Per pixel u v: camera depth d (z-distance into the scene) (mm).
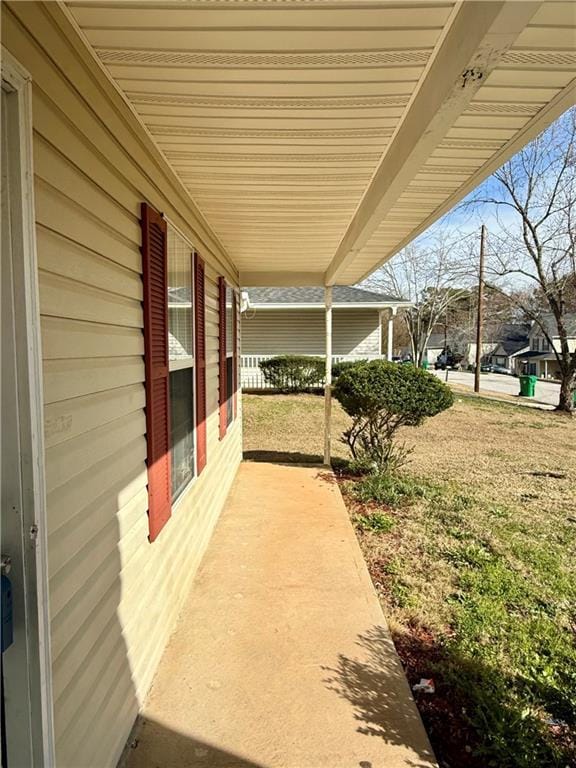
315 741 1745
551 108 1803
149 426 2020
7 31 1014
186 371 2941
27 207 1045
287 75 1571
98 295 1537
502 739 1713
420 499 4723
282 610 2645
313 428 8820
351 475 5586
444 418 10250
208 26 1304
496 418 10289
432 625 2520
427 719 1873
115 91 1666
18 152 1028
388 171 2248
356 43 1398
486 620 2553
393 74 1574
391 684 2049
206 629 2461
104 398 1576
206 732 1789
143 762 1659
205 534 3408
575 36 1336
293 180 2617
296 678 2084
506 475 5703
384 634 2420
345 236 3914
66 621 1280
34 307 1059
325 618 2564
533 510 4434
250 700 1951
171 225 2508
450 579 3051
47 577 1088
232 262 5191
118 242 1722
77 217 1381
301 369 13219
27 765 1065
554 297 11273
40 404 1069
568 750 1725
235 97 1718
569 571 3193
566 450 7184
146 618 2006
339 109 1824
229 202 3029
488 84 1610
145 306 1991
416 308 17969
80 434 1384
